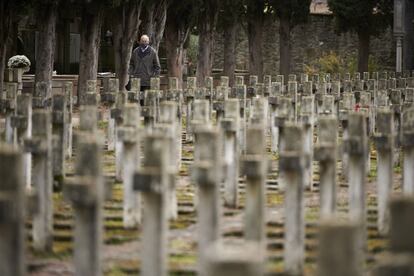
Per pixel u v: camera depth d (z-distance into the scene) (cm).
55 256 1622
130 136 1791
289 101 2569
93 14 4250
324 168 1661
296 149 1583
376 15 7450
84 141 1399
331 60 8112
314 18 8419
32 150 1639
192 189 2169
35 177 1645
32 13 4234
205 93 3191
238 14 6341
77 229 1311
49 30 3866
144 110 2508
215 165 1390
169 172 1405
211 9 5812
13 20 3891
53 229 1780
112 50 6388
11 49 5178
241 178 2275
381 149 1800
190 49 8019
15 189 1188
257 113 2438
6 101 2419
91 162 1390
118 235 1741
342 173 2389
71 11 4219
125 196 1795
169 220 1862
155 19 4950
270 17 7044
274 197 2116
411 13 7269
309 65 8344
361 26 7488
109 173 2341
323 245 1029
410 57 7288
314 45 8431
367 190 2239
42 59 3862
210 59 5894
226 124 1988
